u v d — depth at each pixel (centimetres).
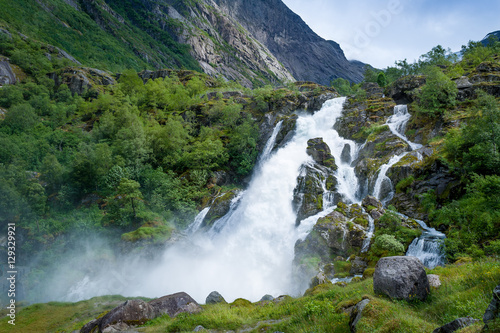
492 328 695
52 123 8719
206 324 1806
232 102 8100
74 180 6075
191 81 11344
